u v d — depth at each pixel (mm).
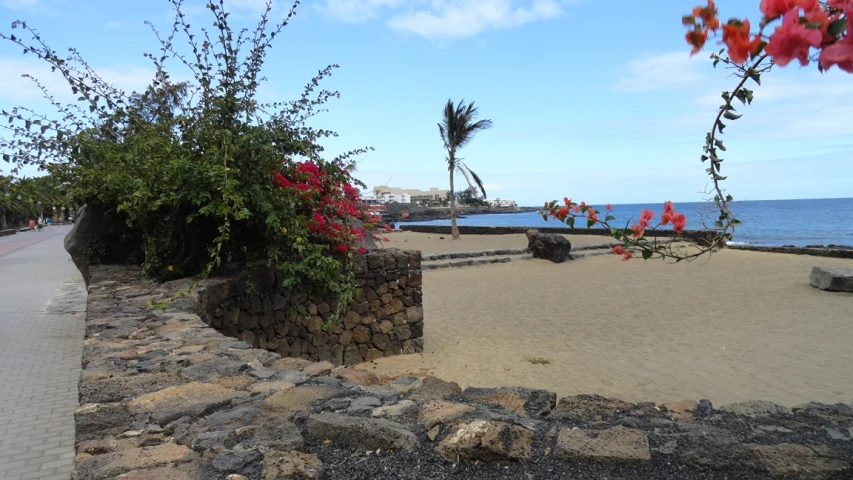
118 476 1892
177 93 7766
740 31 1234
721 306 10742
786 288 12516
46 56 6473
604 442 2182
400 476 2041
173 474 1912
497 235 29594
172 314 4617
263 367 3250
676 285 13328
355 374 3250
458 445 2141
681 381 6184
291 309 6594
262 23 6742
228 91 6516
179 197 5570
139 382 2895
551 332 8797
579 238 25188
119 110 7188
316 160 6793
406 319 7598
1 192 6691
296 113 7051
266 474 1931
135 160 6176
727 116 2422
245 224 6125
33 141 6684
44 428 4328
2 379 5574
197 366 3207
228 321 6066
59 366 6066
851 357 7066
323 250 6438
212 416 2449
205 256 6395
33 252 22203
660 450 2195
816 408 2773
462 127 27266
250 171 6043
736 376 6348
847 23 1069
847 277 11680
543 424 2469
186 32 6602
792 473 2041
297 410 2574
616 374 6477
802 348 7551
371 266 7289
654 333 8633
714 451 2164
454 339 8398
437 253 18875
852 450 2242
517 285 13719
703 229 2748
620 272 15617
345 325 7098
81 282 13016
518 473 2055
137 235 7547
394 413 2541
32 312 9305
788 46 1133
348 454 2215
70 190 7004
